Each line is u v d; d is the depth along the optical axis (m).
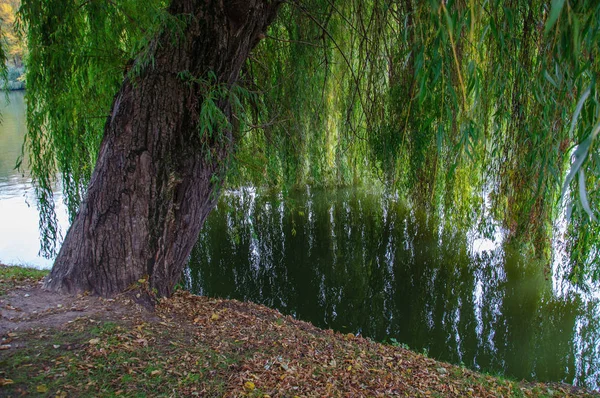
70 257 4.05
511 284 7.65
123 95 4.08
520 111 4.00
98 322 3.40
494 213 6.38
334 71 7.89
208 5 3.95
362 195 12.28
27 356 2.80
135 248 4.02
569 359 5.81
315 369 3.42
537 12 3.77
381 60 5.98
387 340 6.58
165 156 4.07
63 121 5.14
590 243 5.26
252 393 2.84
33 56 4.78
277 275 8.95
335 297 8.06
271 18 4.63
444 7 2.00
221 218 11.66
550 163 3.60
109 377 2.72
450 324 6.94
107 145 4.09
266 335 3.98
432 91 3.75
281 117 6.75
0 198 12.79
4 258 8.44
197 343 3.46
